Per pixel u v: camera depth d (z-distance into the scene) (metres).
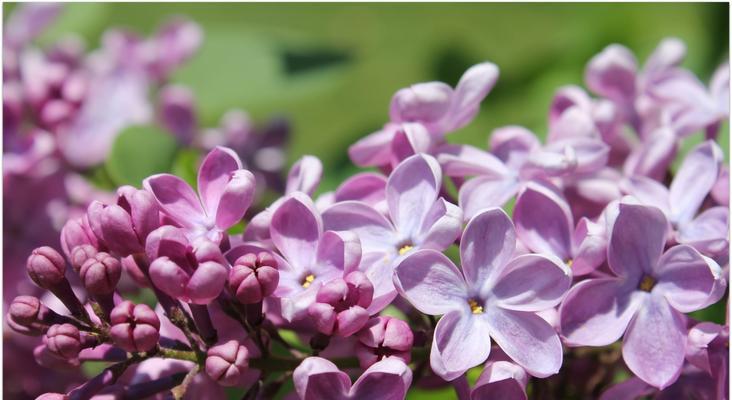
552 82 0.39
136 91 0.37
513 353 0.28
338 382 0.27
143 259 0.28
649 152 0.30
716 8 0.38
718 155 0.29
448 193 0.30
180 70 0.39
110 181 0.36
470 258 0.28
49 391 0.33
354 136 0.39
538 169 0.29
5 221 0.35
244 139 0.38
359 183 0.29
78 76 0.37
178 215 0.28
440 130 0.30
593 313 0.28
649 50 0.39
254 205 0.36
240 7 0.60
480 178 0.30
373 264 0.28
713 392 0.29
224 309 0.29
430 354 0.28
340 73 0.39
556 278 0.28
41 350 0.28
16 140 0.36
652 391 0.29
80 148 0.36
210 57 0.39
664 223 0.28
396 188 0.29
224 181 0.29
